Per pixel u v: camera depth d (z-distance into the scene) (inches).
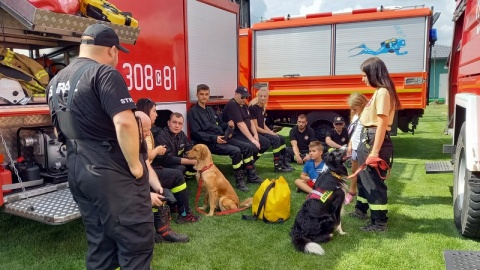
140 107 142.0
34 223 152.9
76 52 163.0
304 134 274.8
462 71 172.1
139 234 82.8
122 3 163.8
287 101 323.0
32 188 127.9
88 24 135.7
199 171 167.2
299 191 201.9
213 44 236.4
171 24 195.6
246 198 192.5
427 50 282.0
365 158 141.9
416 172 241.3
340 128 261.3
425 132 441.4
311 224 131.2
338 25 303.4
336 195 136.6
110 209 79.4
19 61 140.3
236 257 123.6
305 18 314.3
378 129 133.9
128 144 77.1
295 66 318.7
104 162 79.0
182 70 205.5
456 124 173.3
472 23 156.2
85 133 79.0
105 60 85.6
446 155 298.2
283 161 250.5
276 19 326.0
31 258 122.9
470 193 124.7
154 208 132.9
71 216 111.6
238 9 264.8
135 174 80.7
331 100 309.3
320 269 115.2
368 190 143.2
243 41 335.6
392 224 151.4
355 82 302.2
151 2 180.4
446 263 93.4
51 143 135.8
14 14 122.3
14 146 135.5
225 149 205.5
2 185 117.7
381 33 291.9
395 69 289.7
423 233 141.9
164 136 171.2
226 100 254.1
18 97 131.0
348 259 121.2
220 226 151.9
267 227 150.5
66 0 128.0
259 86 331.0
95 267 86.7
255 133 233.6
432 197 188.2
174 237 135.1
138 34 159.6
